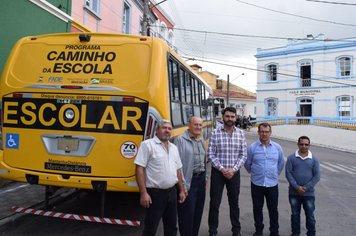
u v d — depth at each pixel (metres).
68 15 11.43
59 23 10.91
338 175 12.72
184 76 7.21
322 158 17.89
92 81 5.46
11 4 8.50
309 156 5.78
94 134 5.35
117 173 5.28
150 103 5.30
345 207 8.13
